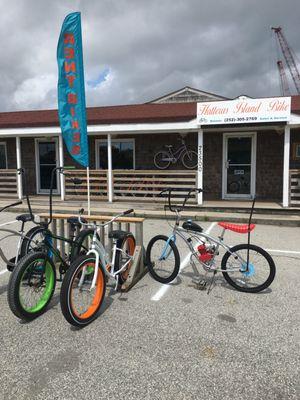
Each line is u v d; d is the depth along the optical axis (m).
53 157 13.91
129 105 14.70
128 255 4.78
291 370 2.91
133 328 3.61
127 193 12.30
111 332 3.53
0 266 5.63
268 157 12.05
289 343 3.31
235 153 12.30
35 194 14.02
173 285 4.80
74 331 3.54
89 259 3.72
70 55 7.45
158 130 10.91
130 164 13.19
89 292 3.81
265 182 12.13
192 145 12.58
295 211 9.81
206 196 12.58
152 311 3.99
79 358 3.08
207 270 4.71
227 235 8.00
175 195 12.23
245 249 4.57
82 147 7.51
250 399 2.59
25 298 3.77
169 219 9.80
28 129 11.93
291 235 8.00
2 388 2.71
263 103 9.85
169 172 11.31
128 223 5.17
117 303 4.21
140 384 2.74
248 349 3.21
